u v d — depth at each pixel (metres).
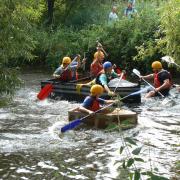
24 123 10.92
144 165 7.97
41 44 22.20
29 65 22.50
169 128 10.39
